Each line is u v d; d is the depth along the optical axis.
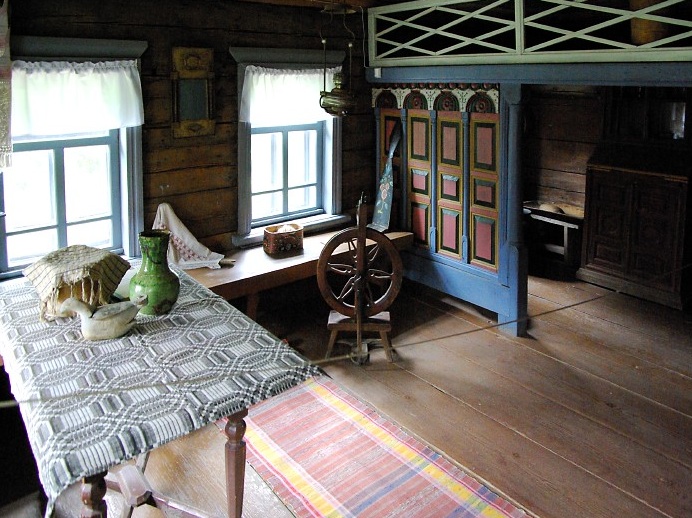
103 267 2.79
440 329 4.56
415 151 4.91
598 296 5.18
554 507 2.74
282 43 4.40
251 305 4.07
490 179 4.43
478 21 4.41
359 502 2.75
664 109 4.99
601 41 3.52
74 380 2.17
